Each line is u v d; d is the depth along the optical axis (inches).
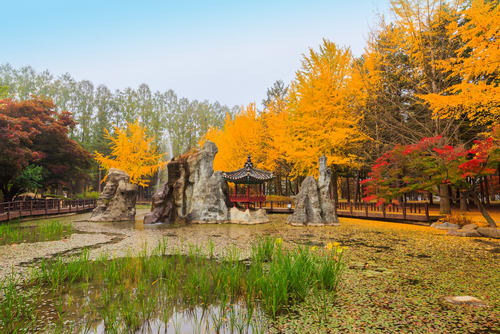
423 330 131.4
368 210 700.7
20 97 1608.0
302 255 209.6
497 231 376.8
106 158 1163.3
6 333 129.7
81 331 133.5
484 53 376.8
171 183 653.3
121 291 181.8
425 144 454.9
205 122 2151.8
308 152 693.9
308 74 738.8
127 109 1956.2
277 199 1050.1
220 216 629.9
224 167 1133.7
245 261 262.7
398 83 673.0
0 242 369.4
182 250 316.8
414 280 205.3
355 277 213.6
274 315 146.0
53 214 750.5
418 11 533.0
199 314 153.4
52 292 184.1
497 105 411.5
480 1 407.2
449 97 410.0
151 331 133.8
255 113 989.8
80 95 1882.4
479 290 183.0
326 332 131.0
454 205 873.5
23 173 841.5
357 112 694.5
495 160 379.6
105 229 514.3
